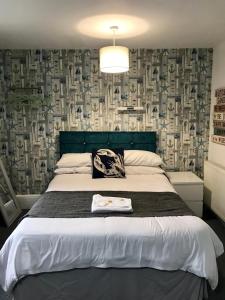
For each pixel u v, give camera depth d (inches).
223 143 143.2
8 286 81.3
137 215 91.9
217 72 150.9
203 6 94.4
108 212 93.8
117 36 130.4
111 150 146.7
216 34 128.5
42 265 80.4
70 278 82.0
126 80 159.3
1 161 154.9
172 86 159.9
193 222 86.0
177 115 162.7
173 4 92.8
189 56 157.3
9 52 155.5
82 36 129.6
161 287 82.7
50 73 157.9
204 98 161.2
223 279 96.3
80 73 158.2
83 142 161.0
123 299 83.4
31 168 165.5
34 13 100.4
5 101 159.2
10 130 161.6
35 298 82.8
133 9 96.9
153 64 158.1
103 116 162.1
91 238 80.3
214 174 146.9
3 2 90.4
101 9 96.8
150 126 163.5
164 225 84.0
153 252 80.4
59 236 80.5
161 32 124.3
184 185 146.3
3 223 143.6
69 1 89.8
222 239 125.2
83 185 126.1
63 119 161.8
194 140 165.0
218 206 142.8
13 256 80.7
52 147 163.9
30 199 166.9
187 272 82.1
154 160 149.8
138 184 127.6
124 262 80.7
